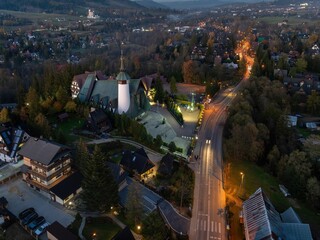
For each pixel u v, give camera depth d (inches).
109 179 3031.5
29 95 4938.5
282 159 4124.0
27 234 2866.6
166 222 3144.7
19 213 3093.0
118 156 4212.6
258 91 6304.1
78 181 3430.1
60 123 5054.1
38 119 4362.7
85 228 2947.8
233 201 3496.6
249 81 6707.7
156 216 2938.0
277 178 4099.4
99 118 4798.2
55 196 3272.6
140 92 5482.3
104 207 3051.2
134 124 4598.9
